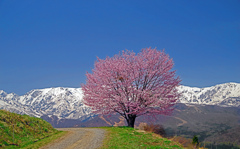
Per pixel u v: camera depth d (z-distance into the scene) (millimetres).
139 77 37969
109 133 30578
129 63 38156
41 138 28094
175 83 38312
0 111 28312
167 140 25719
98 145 22547
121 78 37344
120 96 36719
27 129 28453
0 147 21141
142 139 25234
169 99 36812
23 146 22922
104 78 37688
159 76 38250
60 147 22531
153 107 37906
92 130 36594
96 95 37375
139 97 36812
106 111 37906
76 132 34219
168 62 38438
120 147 21062
